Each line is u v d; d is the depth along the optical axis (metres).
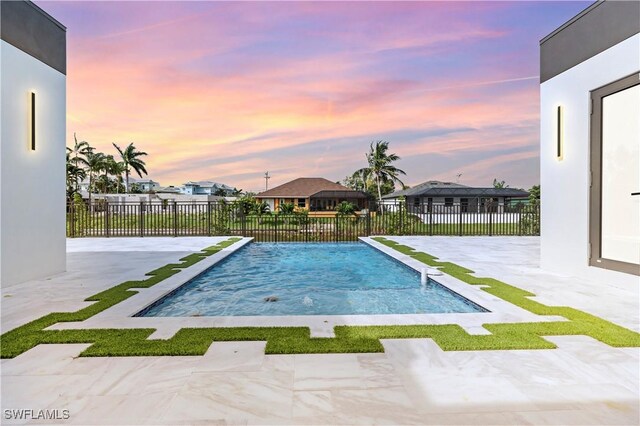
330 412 1.96
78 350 2.79
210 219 13.74
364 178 36.75
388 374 2.40
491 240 12.16
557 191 6.30
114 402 2.04
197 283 6.21
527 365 2.53
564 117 6.10
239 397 2.11
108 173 39.59
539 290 4.91
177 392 2.16
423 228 14.42
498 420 1.89
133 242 11.49
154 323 3.47
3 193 5.08
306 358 2.65
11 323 3.46
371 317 3.70
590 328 3.29
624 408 2.00
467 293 4.74
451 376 2.37
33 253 5.65
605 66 5.26
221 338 3.04
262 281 6.91
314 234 14.30
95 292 4.80
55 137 6.18
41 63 5.82
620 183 5.27
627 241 5.15
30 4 5.57
